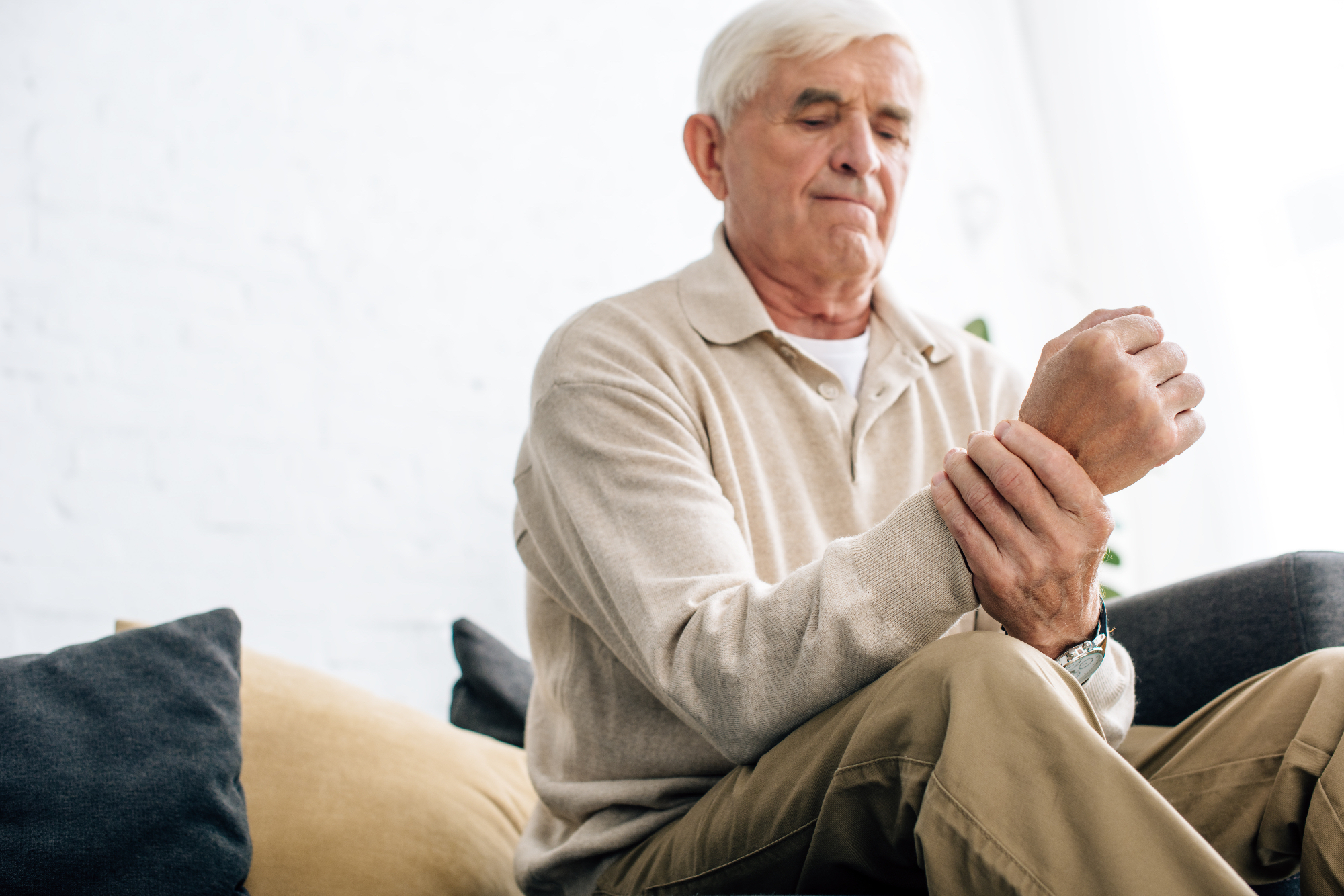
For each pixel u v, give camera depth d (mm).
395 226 2619
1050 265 3463
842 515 1135
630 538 933
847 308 1294
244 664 1347
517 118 2836
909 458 1193
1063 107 3506
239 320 2400
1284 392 2812
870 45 1257
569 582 1057
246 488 2332
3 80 2266
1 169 2236
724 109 1300
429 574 2480
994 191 3467
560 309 2777
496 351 2670
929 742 669
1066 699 647
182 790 1063
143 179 2359
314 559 2369
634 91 3020
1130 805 585
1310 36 2791
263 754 1235
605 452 997
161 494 2250
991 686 648
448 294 2645
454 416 2586
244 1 2547
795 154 1239
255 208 2465
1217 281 2994
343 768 1255
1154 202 3191
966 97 3506
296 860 1143
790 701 785
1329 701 804
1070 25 3477
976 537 762
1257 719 852
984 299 3395
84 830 1004
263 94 2527
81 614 2139
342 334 2504
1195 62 3098
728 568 887
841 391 1198
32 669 1111
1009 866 588
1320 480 2711
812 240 1235
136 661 1158
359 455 2465
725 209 1339
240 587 2285
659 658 848
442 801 1267
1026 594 767
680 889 869
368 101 2652
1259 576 1137
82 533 2168
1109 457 770
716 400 1121
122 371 2264
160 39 2436
